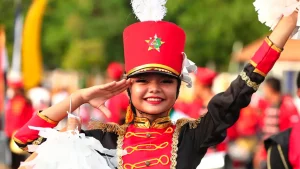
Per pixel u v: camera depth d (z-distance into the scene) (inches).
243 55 1310.3
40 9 1137.4
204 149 314.5
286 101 778.8
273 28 294.5
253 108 902.4
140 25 316.5
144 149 316.2
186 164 311.9
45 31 2659.9
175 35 315.9
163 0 320.2
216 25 1913.1
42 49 2751.0
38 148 304.0
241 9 1882.4
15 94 880.9
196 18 1951.3
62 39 2581.2
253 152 871.1
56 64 2839.6
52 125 320.8
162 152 314.8
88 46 2450.8
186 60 317.1
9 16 2445.9
